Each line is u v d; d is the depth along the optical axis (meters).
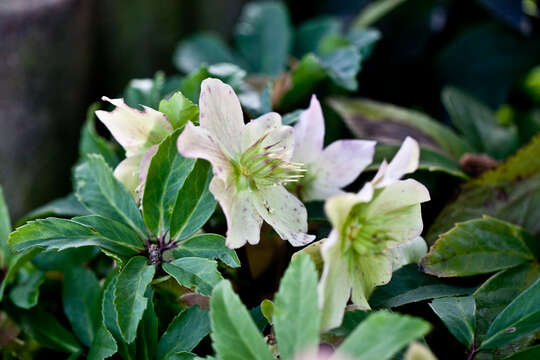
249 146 0.40
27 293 0.46
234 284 0.44
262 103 0.48
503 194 0.48
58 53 0.60
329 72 0.52
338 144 0.44
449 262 0.43
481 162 0.51
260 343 0.35
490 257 0.43
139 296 0.38
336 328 0.38
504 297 0.42
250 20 0.65
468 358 0.40
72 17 0.60
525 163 0.48
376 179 0.38
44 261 0.48
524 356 0.39
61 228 0.39
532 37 0.64
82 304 0.45
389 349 0.33
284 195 0.41
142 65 0.69
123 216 0.42
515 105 0.70
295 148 0.44
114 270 0.41
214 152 0.38
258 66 0.63
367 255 0.39
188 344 0.40
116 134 0.41
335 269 0.37
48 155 0.60
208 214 0.40
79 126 0.64
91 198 0.42
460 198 0.48
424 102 0.67
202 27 0.72
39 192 0.60
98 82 0.69
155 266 0.40
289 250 0.46
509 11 0.63
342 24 0.73
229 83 0.48
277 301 0.35
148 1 0.67
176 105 0.40
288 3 0.75
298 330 0.35
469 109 0.58
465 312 0.40
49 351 0.47
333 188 0.45
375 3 0.72
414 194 0.39
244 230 0.39
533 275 0.43
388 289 0.42
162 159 0.40
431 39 0.71
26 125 0.58
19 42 0.57
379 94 0.68
